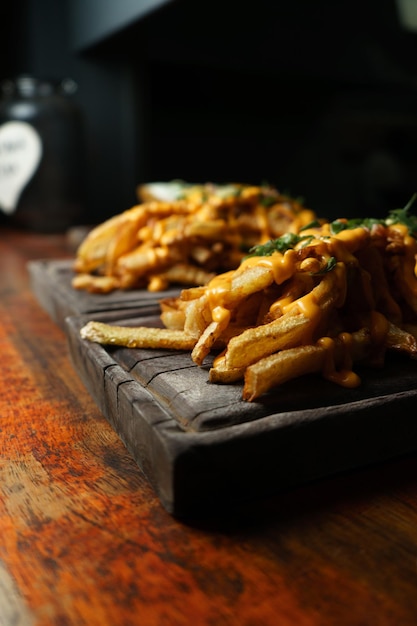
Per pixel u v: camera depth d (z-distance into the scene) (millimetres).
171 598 193
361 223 346
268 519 230
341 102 1096
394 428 263
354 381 277
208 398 262
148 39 862
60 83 909
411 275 324
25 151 886
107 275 489
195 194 527
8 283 626
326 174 1113
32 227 946
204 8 829
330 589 195
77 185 926
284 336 270
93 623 184
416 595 192
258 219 491
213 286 304
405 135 996
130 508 239
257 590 196
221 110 1044
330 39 923
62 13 977
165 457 227
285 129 1094
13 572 206
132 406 261
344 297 296
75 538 222
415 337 315
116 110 1029
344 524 227
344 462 255
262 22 889
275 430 236
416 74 919
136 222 480
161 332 324
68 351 395
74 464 272
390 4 823
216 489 232
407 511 234
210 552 214
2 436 300
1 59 1081
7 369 391
